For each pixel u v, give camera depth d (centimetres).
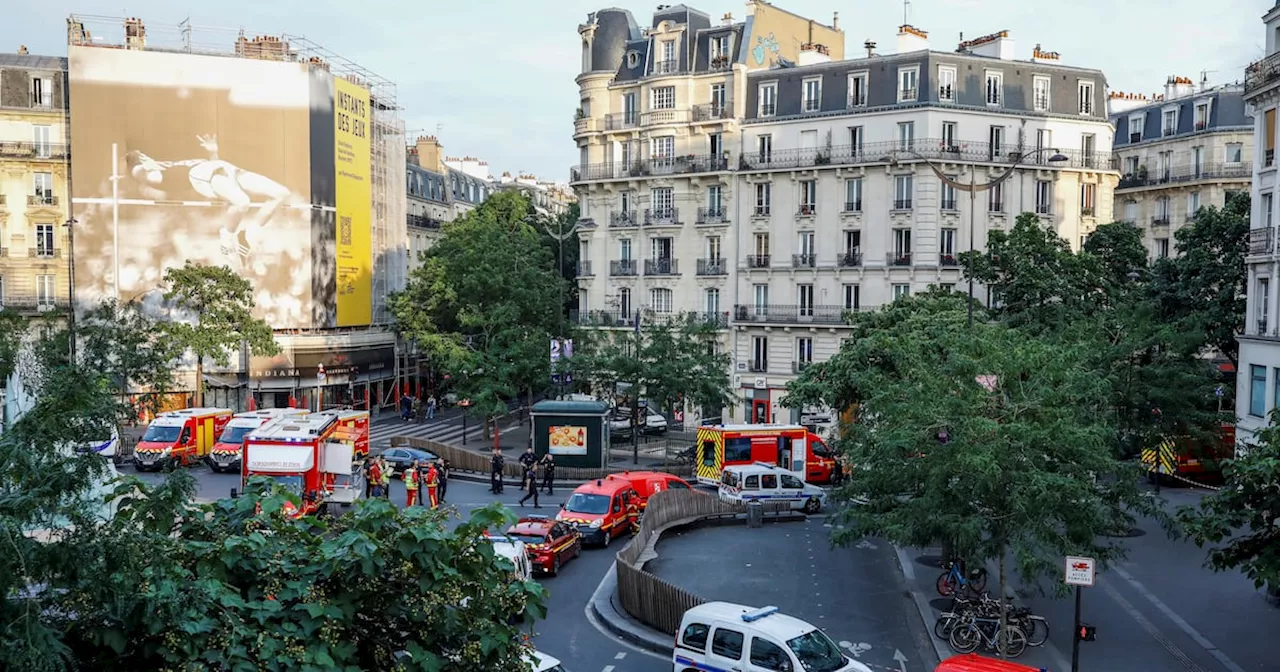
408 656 1080
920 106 6294
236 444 4725
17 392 1472
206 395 6838
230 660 984
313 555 1092
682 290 7056
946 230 6369
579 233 7531
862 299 6488
